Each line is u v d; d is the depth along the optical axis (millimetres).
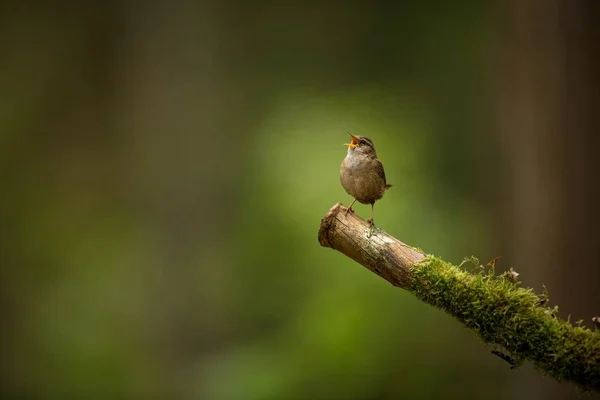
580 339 3520
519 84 10102
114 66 18359
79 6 18594
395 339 11125
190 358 14102
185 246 15703
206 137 16688
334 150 13094
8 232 16328
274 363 11297
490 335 3750
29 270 15633
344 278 11758
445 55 18984
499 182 15578
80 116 18578
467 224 13758
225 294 13969
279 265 12742
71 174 17953
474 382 11117
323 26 20562
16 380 13703
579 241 9344
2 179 17547
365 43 20047
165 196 16031
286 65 20047
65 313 14680
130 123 17281
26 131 18281
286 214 12688
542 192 9594
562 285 9375
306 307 11961
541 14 9617
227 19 18922
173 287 15055
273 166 13453
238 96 19312
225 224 16062
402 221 12242
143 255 15539
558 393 9836
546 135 9562
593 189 9344
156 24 16875
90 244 15953
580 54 9398
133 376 13555
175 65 16781
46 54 18703
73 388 13250
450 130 17859
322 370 10773
